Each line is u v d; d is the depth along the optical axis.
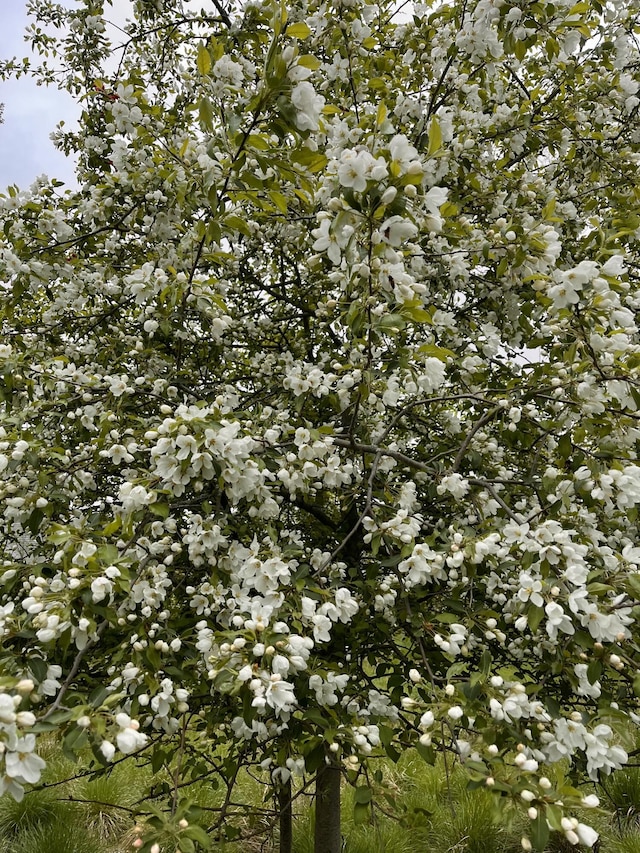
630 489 2.05
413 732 2.28
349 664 2.59
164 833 1.54
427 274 3.00
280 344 3.81
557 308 2.23
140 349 3.08
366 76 3.31
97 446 2.53
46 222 3.08
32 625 1.67
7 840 3.97
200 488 2.09
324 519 3.30
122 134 3.25
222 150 2.05
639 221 2.79
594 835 1.41
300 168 2.25
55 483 2.48
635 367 2.06
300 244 3.41
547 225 2.53
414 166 1.60
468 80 3.34
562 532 1.89
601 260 2.43
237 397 3.04
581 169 3.47
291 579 2.12
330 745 1.92
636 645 1.81
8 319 3.39
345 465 2.56
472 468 2.93
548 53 2.72
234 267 3.57
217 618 2.28
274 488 2.65
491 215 3.16
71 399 2.61
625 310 2.11
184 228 2.96
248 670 1.60
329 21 2.95
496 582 2.41
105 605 1.81
